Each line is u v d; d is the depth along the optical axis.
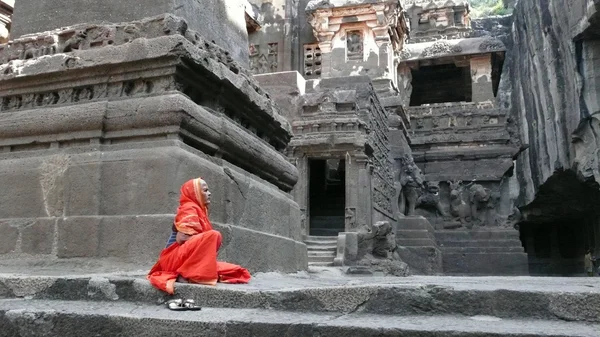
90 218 5.14
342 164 22.28
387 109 22.48
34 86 5.89
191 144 5.57
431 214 24.27
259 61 26.48
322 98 17.38
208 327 3.13
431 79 34.28
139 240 4.95
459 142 25.83
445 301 3.43
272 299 3.62
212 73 5.71
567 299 3.26
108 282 3.90
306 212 16.83
